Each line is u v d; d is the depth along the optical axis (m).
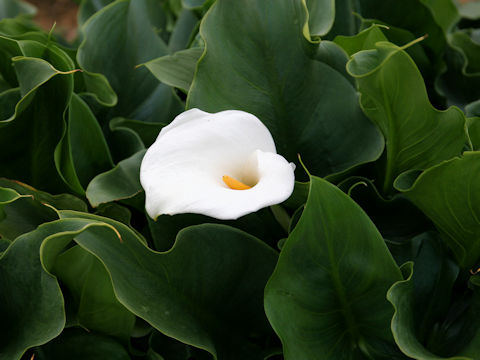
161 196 0.89
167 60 1.13
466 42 1.30
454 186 0.94
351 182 1.03
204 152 0.93
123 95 1.23
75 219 0.91
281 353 0.99
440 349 1.00
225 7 1.05
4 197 0.97
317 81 1.06
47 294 0.91
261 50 1.06
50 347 0.97
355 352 0.98
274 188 0.88
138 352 1.00
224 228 0.98
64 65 1.04
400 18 1.30
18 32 1.26
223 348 0.98
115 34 1.20
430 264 1.01
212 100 1.04
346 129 1.05
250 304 1.00
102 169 1.15
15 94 1.11
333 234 0.93
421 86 0.96
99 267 0.92
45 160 1.11
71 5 4.05
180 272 0.96
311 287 0.94
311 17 1.11
